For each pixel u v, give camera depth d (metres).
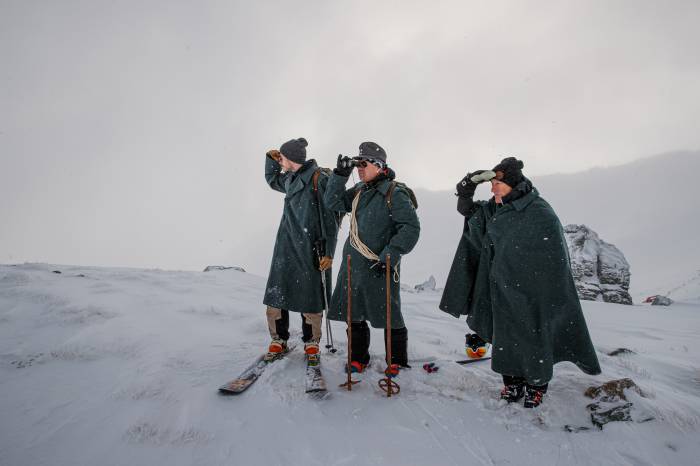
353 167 3.21
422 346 4.04
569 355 2.74
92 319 4.43
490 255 2.99
